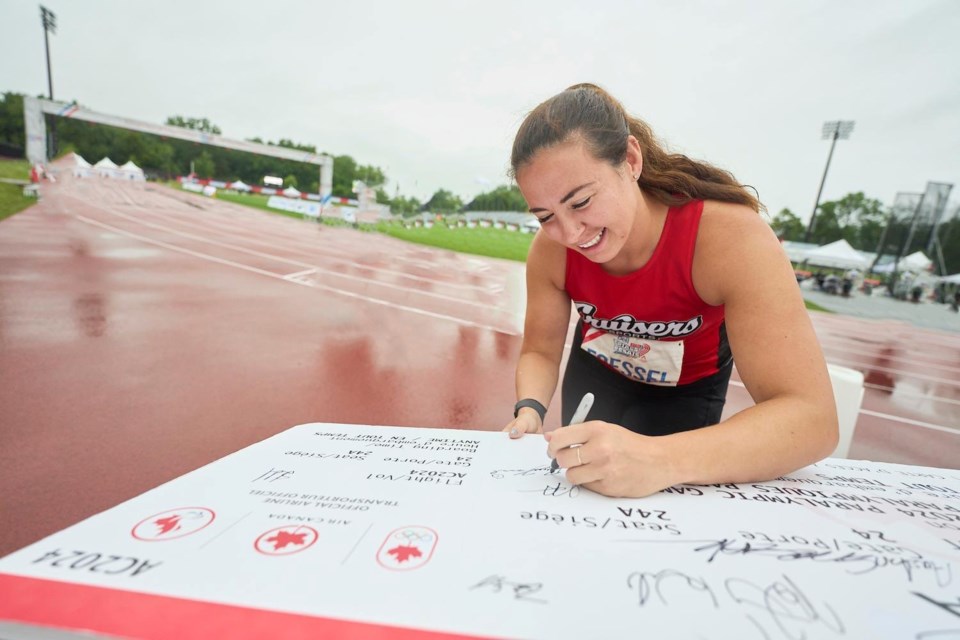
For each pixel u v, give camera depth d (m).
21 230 9.88
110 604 0.42
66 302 5.51
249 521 0.59
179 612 0.41
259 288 7.35
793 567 0.52
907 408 4.79
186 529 0.57
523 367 1.33
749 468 0.75
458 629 0.40
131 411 3.02
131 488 2.17
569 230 0.89
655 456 0.70
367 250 12.91
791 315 0.85
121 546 0.52
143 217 13.48
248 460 0.83
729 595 0.46
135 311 5.44
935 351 8.10
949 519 0.68
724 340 1.28
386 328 5.83
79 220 11.73
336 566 0.49
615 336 1.30
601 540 0.57
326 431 1.02
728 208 0.95
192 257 9.20
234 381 3.71
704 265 0.96
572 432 0.73
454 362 4.80
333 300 7.04
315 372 4.10
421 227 17.03
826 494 0.76
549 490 0.72
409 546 0.54
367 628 0.40
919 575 0.52
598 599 0.45
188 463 2.44
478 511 0.64
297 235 14.09
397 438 0.98
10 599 0.43
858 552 0.56
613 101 0.96
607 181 0.85
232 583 0.45
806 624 0.42
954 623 0.43
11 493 2.06
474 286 9.16
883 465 0.94
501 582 0.47
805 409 0.79
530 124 0.86
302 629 0.39
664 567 0.51
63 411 2.92
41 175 14.51
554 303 1.32
